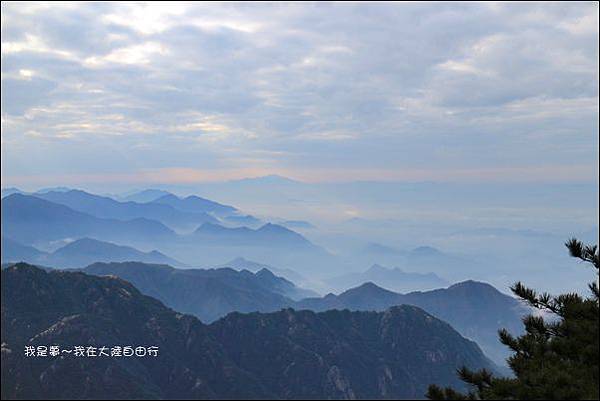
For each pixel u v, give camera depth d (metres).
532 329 24.06
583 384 20.31
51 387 170.75
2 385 166.38
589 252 23.98
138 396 175.88
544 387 20.33
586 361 21.61
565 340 22.58
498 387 21.48
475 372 23.70
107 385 176.50
